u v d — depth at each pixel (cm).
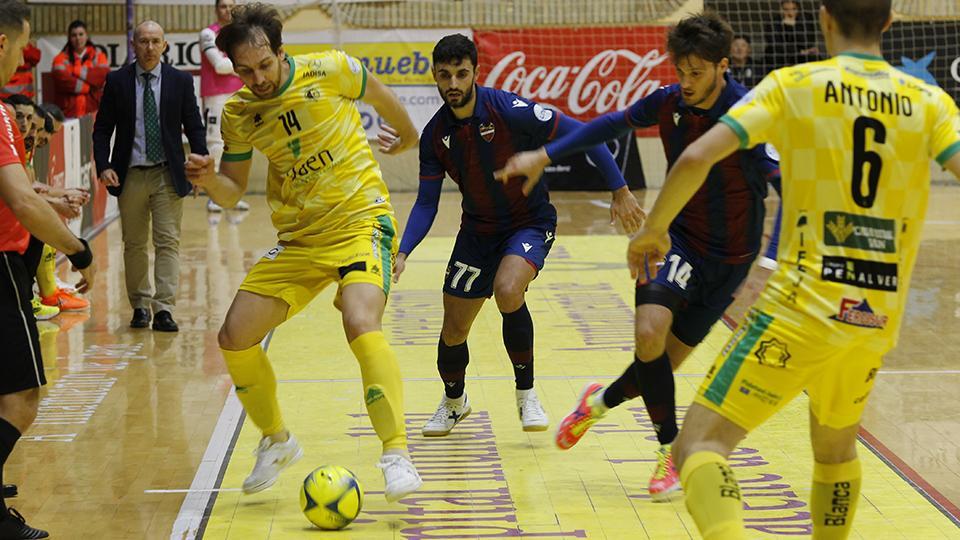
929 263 1645
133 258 1261
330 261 716
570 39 2384
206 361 1130
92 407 974
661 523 704
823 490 566
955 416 941
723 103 693
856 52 515
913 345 1190
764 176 709
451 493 760
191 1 2292
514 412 949
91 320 1314
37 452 857
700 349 1160
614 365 1096
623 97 2402
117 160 1235
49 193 691
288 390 1018
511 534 687
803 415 935
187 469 817
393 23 2353
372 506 736
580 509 729
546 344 1181
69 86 2123
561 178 2412
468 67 791
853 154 499
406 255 820
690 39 675
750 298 1421
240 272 1587
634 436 884
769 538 679
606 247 1756
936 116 509
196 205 2262
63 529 703
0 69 636
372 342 689
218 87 2031
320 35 2344
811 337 502
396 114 774
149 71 1225
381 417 684
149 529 702
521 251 823
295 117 706
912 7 2389
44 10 2298
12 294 645
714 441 520
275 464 746
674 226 752
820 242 503
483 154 812
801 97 504
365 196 727
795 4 2352
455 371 873
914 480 782
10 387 648
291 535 688
